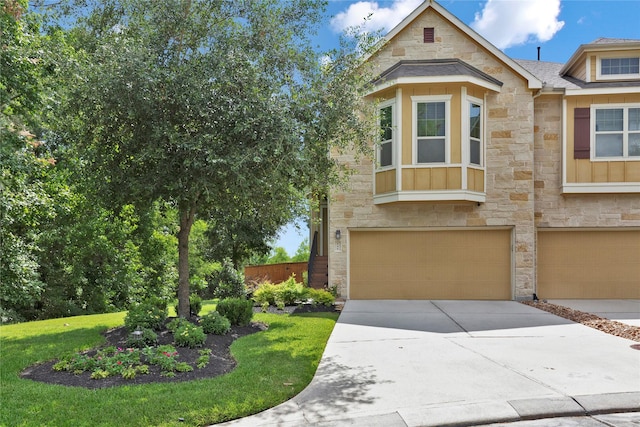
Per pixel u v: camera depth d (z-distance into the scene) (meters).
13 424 3.78
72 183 9.17
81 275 13.95
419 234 12.14
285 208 7.78
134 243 14.66
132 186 6.69
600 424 3.90
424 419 3.91
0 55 6.31
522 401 4.26
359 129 7.48
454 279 12.02
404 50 12.27
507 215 11.74
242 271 26.14
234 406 4.18
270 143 6.27
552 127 12.19
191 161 6.36
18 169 7.07
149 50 6.49
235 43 6.88
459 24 12.05
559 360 5.71
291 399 4.46
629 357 5.83
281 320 9.05
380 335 7.41
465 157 11.12
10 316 12.05
